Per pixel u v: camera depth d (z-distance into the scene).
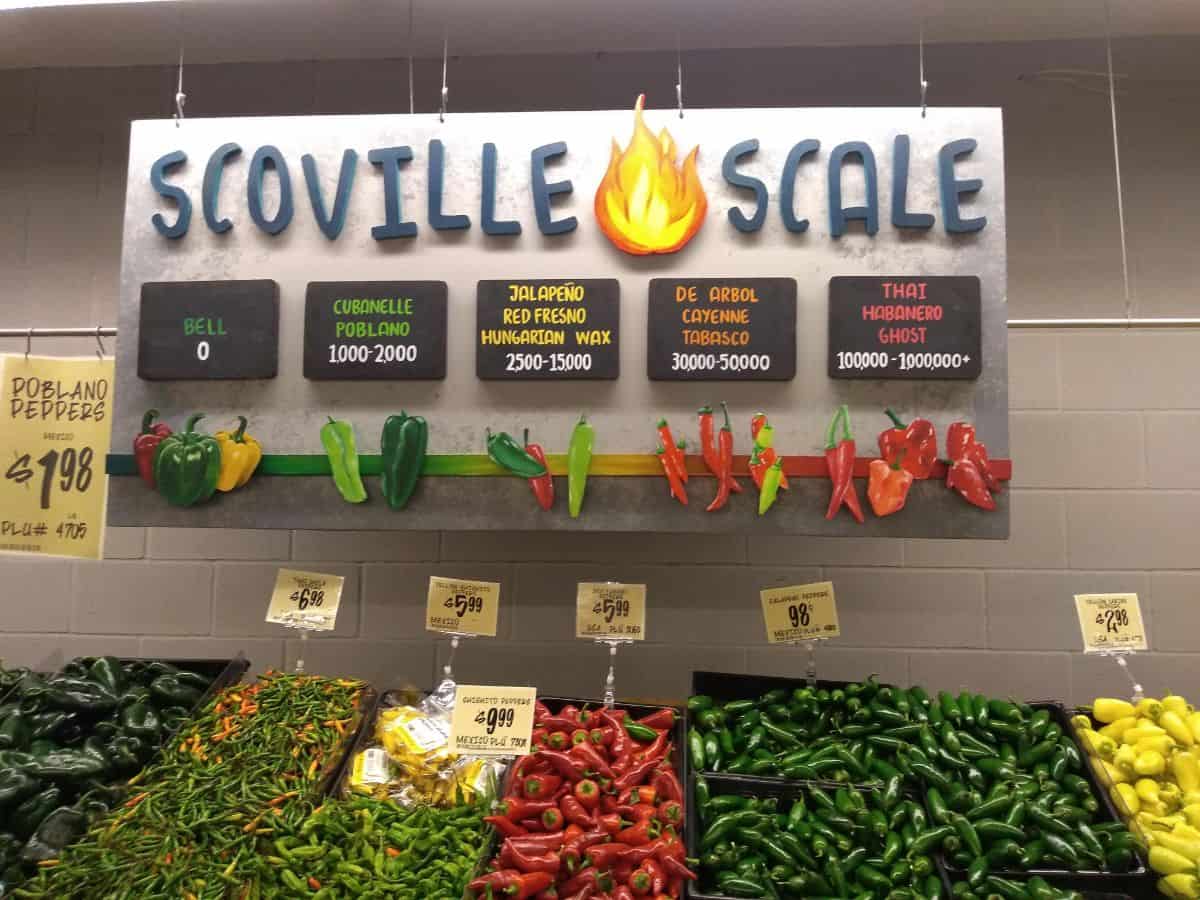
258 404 1.89
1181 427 2.35
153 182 1.95
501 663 2.44
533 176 1.88
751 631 2.40
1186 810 1.63
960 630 2.37
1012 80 2.39
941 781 1.70
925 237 1.83
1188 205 2.38
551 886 1.46
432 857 1.55
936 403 1.79
